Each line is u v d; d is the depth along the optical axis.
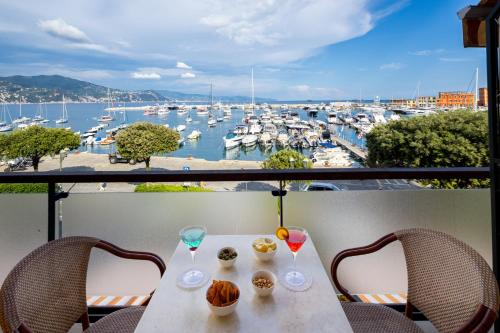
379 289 1.64
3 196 1.60
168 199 1.63
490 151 1.39
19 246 1.62
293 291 0.95
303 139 22.41
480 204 1.60
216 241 1.30
